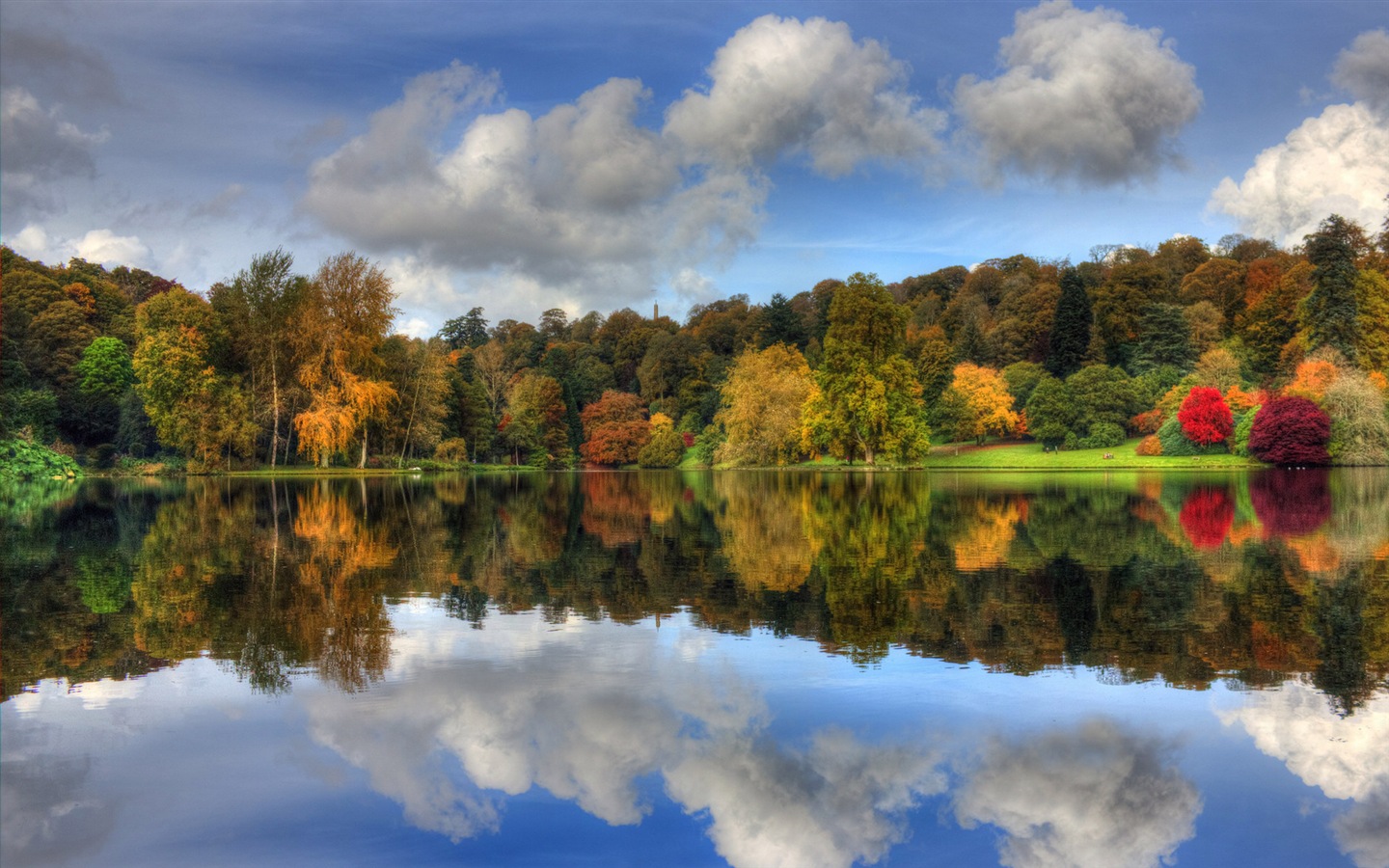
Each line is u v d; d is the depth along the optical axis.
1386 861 5.02
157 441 62.91
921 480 50.91
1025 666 8.86
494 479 58.84
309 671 8.81
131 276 103.31
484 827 5.52
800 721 7.31
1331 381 65.31
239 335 62.34
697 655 9.37
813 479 54.41
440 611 11.75
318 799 5.91
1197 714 7.44
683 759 6.52
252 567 15.98
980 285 126.12
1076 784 6.09
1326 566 15.20
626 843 5.28
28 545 19.45
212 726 7.24
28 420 59.34
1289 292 90.31
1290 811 5.68
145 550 18.56
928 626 10.71
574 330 154.25
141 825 5.55
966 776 6.22
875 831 5.38
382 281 61.25
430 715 7.48
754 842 5.25
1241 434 66.81
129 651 9.64
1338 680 8.37
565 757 6.57
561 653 9.48
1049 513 26.50
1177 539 19.36
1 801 5.87
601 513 28.14
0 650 9.72
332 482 51.06
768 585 13.66
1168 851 5.16
